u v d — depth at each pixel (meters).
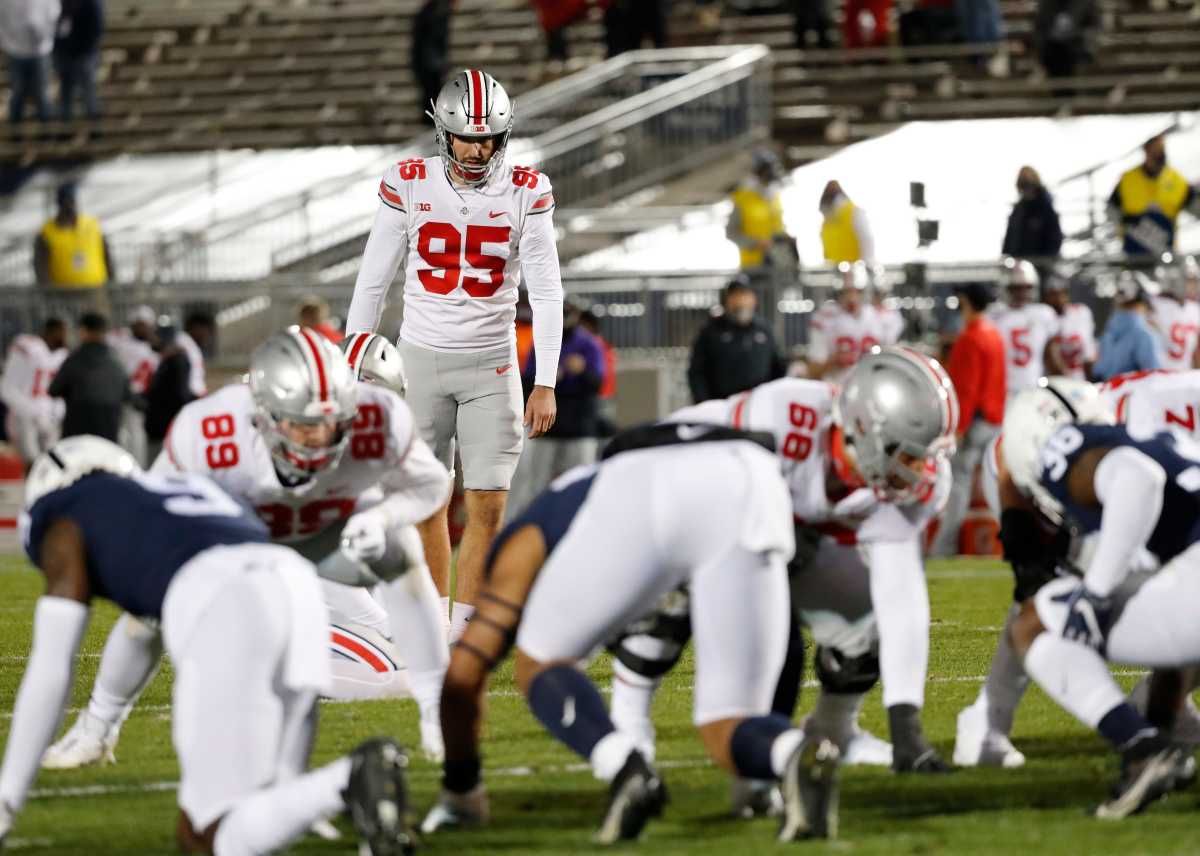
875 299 46.72
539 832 14.48
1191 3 73.69
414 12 83.69
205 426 15.11
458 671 14.02
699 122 65.19
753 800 15.01
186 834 13.20
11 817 13.23
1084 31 67.88
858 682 16.97
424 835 14.41
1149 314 48.25
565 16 72.69
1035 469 16.11
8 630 29.42
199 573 12.73
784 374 43.94
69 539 13.41
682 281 52.97
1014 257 52.28
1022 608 16.14
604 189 63.50
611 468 13.70
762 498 13.53
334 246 62.69
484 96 22.33
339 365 14.65
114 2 87.81
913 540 15.90
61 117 75.19
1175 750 14.52
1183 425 19.08
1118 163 60.84
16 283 67.31
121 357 52.25
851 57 70.69
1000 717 17.42
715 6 74.88
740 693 13.66
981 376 41.34
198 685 12.47
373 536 15.27
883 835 14.23
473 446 23.56
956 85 69.00
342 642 21.34
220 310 55.75
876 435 14.57
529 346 43.31
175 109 78.56
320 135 75.38
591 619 13.56
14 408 53.97
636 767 13.00
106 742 17.41
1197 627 15.11
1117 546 14.82
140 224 71.38
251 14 85.06
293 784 12.07
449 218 22.91
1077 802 15.56
